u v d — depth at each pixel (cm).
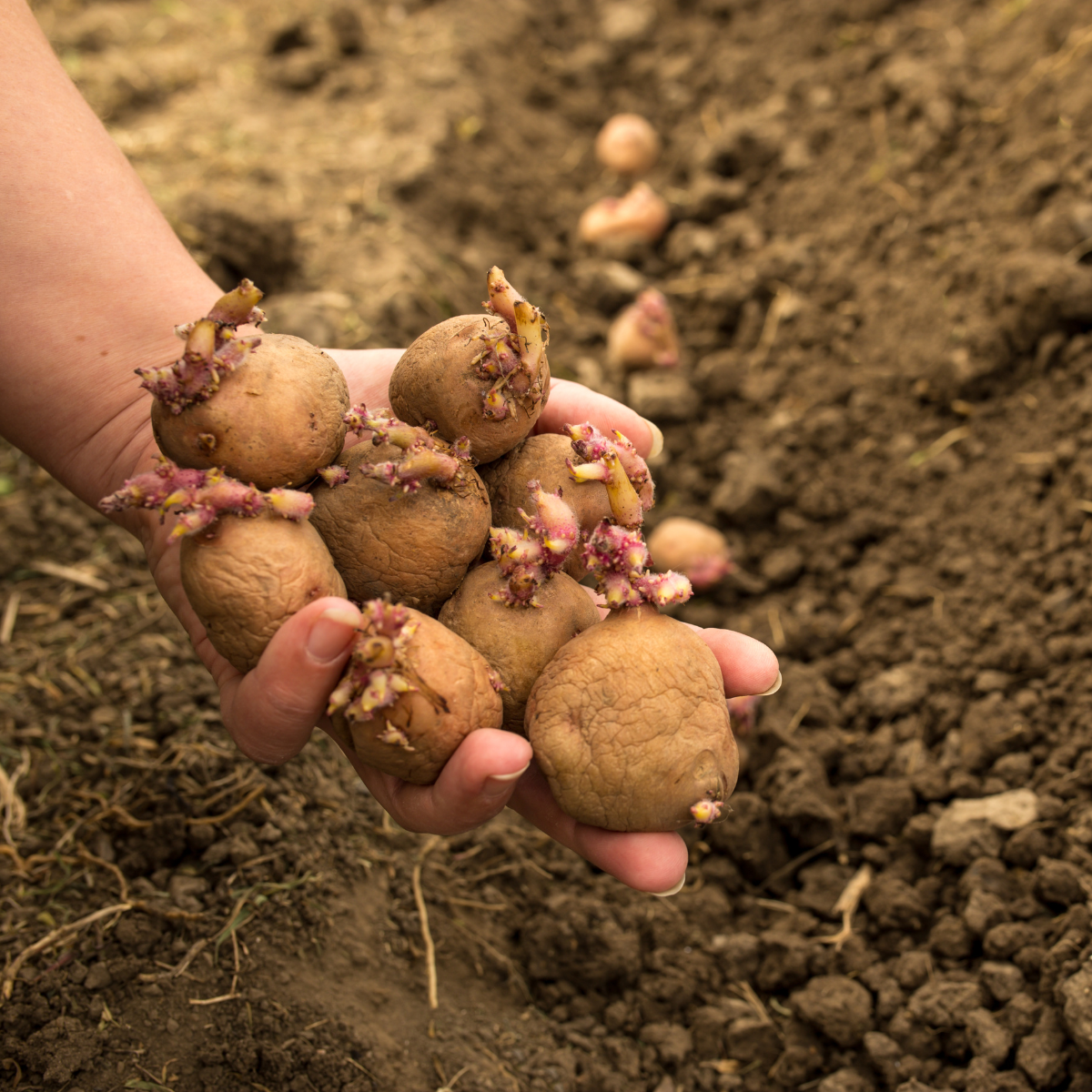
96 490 46
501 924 51
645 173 101
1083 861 49
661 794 39
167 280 46
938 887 51
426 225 86
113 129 92
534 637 40
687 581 40
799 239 86
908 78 87
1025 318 65
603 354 83
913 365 72
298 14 109
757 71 103
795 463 71
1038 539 60
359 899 49
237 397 38
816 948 50
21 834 49
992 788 53
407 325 75
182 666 55
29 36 46
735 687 43
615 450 41
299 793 50
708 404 77
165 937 46
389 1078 44
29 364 44
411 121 95
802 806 53
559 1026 48
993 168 78
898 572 63
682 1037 48
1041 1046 45
